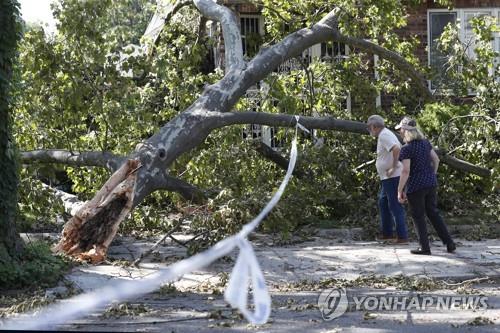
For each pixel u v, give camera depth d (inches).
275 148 574.2
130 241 464.1
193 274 362.6
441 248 423.5
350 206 520.1
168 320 263.0
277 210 417.7
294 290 323.6
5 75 346.6
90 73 466.0
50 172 490.0
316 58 575.5
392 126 575.8
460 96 593.9
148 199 518.0
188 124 435.8
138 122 493.0
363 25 557.3
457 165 515.5
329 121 486.6
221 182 482.9
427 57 728.3
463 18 732.7
